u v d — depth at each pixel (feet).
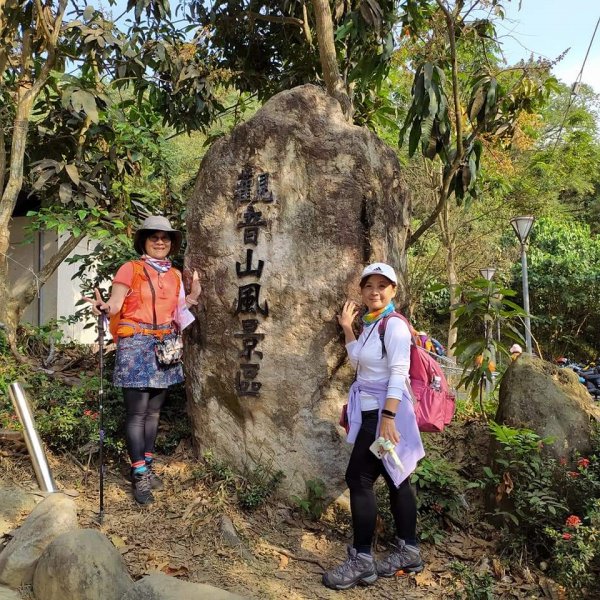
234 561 10.95
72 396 15.29
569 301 48.62
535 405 13.53
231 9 20.92
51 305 27.84
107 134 19.83
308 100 13.51
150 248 13.16
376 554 11.76
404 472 10.58
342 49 21.01
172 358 12.89
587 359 49.44
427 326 45.50
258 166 13.46
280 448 12.85
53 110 19.58
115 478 13.50
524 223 30.94
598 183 68.69
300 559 11.37
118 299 12.57
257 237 13.25
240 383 13.19
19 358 17.34
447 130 17.01
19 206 27.50
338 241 12.85
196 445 14.01
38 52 18.60
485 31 19.13
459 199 18.33
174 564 10.61
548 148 48.60
